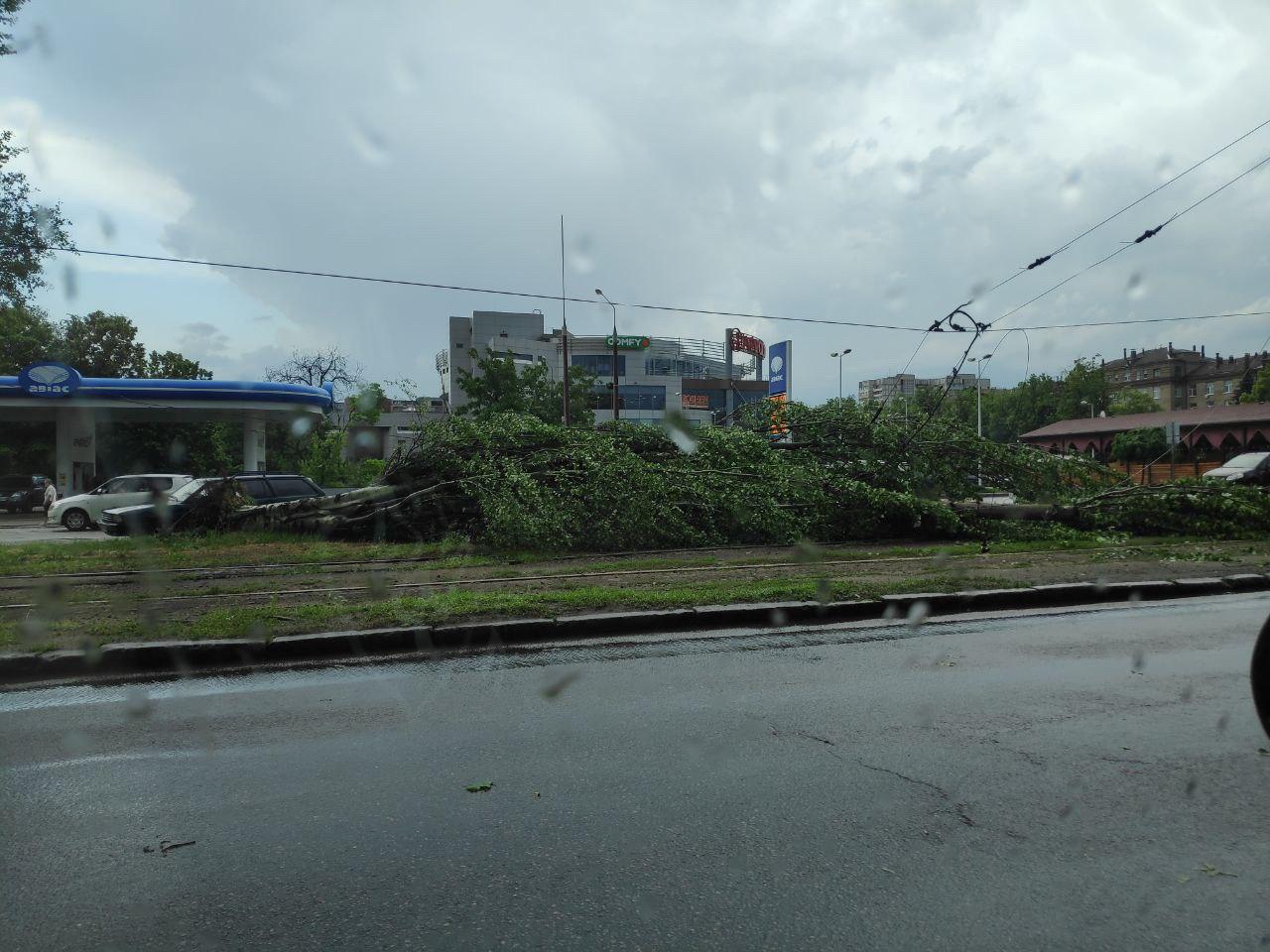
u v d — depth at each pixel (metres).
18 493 35.50
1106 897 2.89
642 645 7.06
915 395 19.30
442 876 3.08
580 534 13.84
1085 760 4.18
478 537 14.98
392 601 8.57
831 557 12.22
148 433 37.28
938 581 9.34
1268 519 14.63
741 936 2.67
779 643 7.08
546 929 2.72
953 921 2.75
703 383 80.44
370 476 32.75
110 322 44.91
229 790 3.90
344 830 3.47
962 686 5.58
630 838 3.37
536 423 15.77
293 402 33.06
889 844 3.29
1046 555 12.27
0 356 40.56
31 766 4.25
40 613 8.11
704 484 14.58
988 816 3.54
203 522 16.91
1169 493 15.14
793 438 17.22
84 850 3.31
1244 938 2.65
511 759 4.29
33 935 2.71
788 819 3.53
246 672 6.25
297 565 12.24
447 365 78.62
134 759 4.34
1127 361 119.06
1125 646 6.82
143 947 2.64
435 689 5.69
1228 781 3.89
